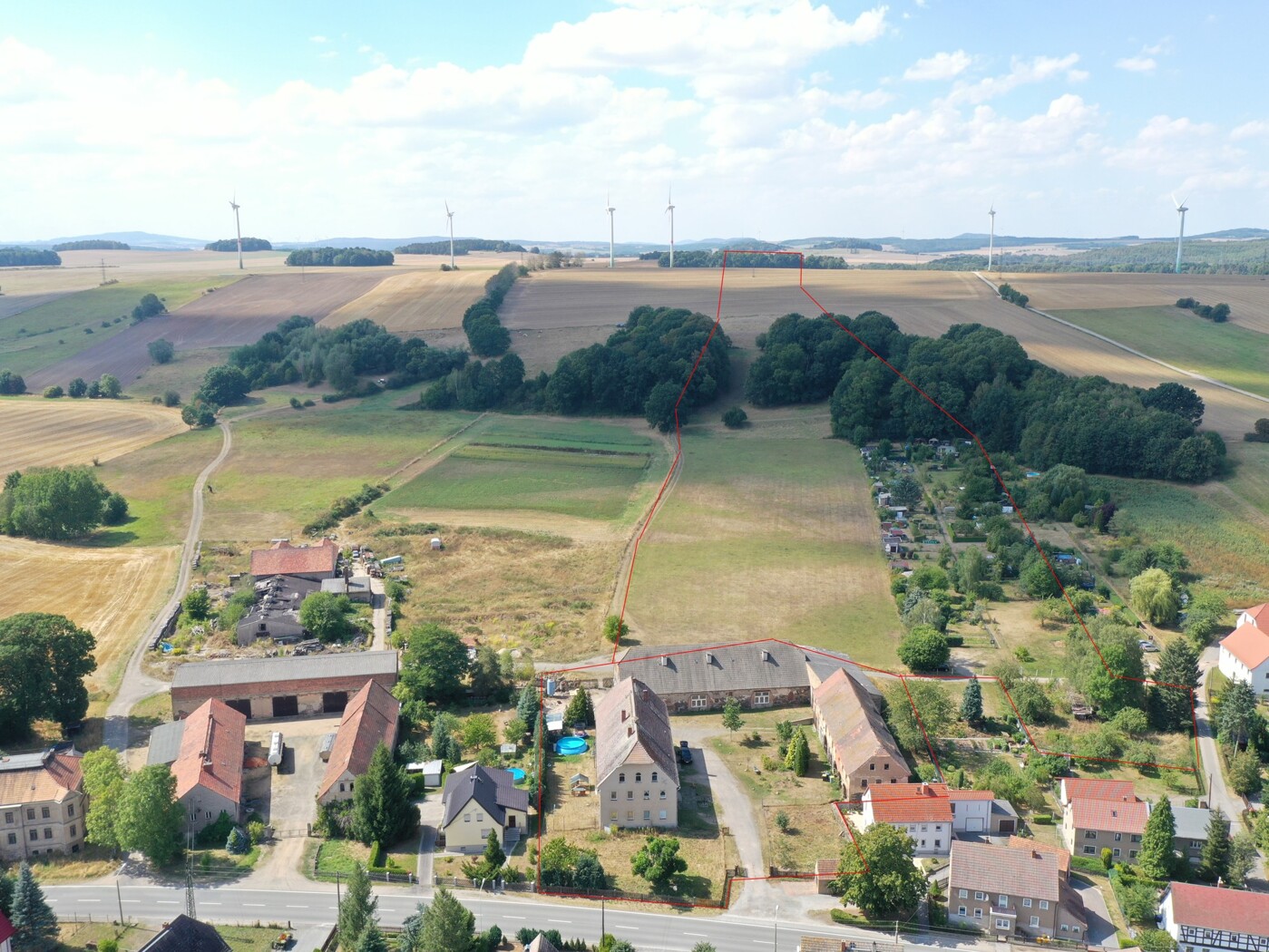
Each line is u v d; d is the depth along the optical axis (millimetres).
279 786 134375
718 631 182500
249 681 153625
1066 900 110938
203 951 91938
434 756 139875
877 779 130500
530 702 150250
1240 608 192250
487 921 106250
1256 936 104188
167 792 117000
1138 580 188625
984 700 158125
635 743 124562
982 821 125562
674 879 114375
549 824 125500
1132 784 131500
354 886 101812
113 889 112250
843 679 149625
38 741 143375
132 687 162250
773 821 126562
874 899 108438
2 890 104500
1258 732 142250
